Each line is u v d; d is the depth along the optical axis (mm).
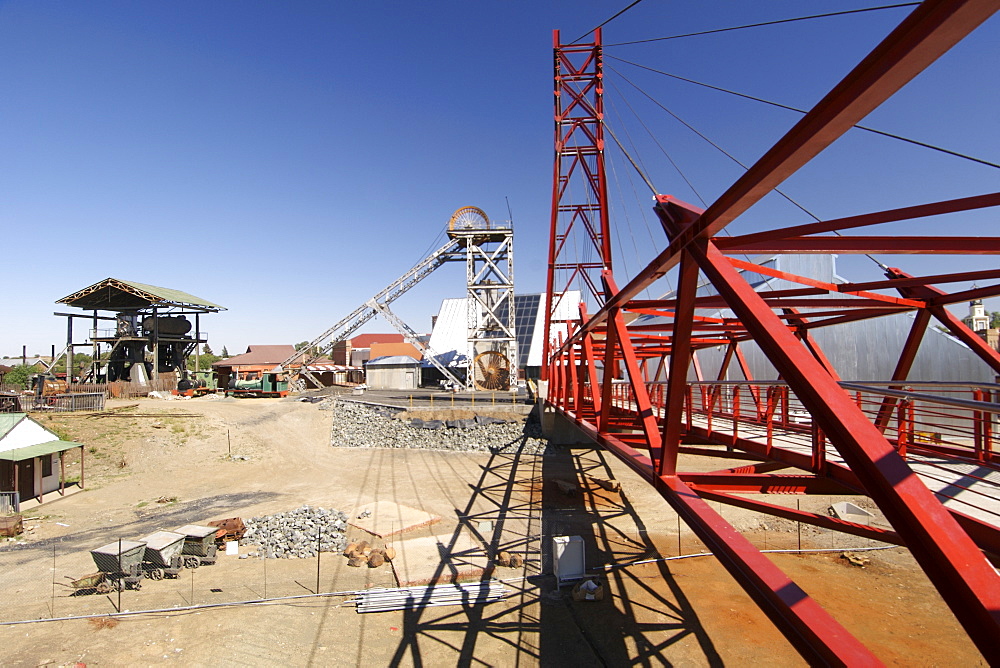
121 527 19062
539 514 19812
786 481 7617
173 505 21938
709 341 17484
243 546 16922
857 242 5484
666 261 5984
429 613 12367
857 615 11914
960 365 22750
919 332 9469
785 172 3373
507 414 36250
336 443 35875
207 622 11977
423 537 17219
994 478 8586
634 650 10789
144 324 52000
